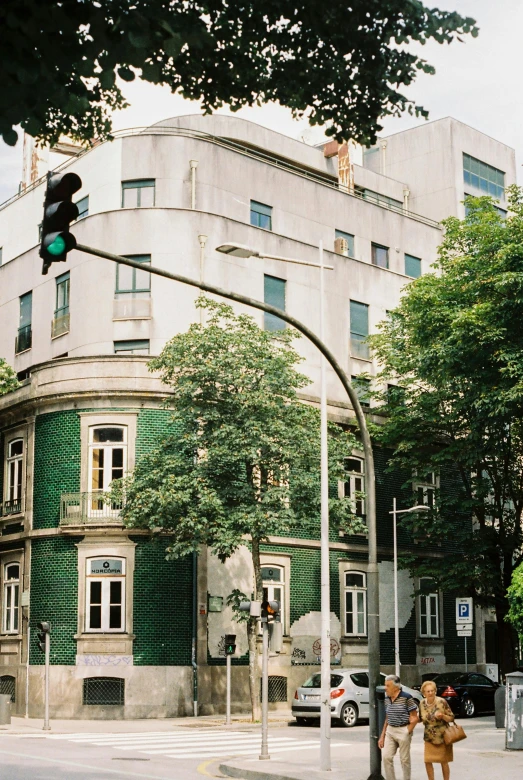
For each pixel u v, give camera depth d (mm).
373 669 16906
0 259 48531
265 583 36781
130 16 7797
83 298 38312
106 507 34000
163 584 33875
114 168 40094
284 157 49125
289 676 36656
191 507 30516
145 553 33781
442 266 36781
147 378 34656
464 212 54562
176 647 33688
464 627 33281
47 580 34469
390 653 40719
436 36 10594
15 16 7359
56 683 33344
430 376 34750
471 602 33781
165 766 19875
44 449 35438
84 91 8227
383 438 38562
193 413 31406
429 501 39469
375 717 16469
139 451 34250
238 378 31406
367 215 48031
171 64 10914
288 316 16656
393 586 41344
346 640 38844
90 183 40906
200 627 34250
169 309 37469
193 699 33562
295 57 10891
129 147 40156
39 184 46594
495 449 34438
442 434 38875
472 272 34812
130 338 37281
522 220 33250
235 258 39531
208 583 34875
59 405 35219
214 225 39094
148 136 40250
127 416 34500
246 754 22047
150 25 8320
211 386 31594
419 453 38062
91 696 32938
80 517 33969
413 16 10445
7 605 36625
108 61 7953
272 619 21172
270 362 31953
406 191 55125
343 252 45531
